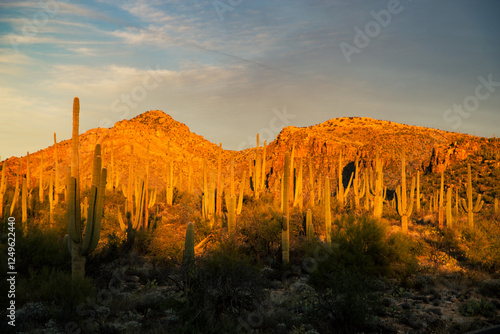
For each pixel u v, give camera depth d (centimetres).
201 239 2061
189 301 910
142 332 820
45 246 1227
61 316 857
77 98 1107
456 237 2072
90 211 1073
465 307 1005
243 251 1653
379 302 957
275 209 2227
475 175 5947
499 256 1495
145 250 1800
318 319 910
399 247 1348
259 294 961
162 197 4234
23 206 2078
